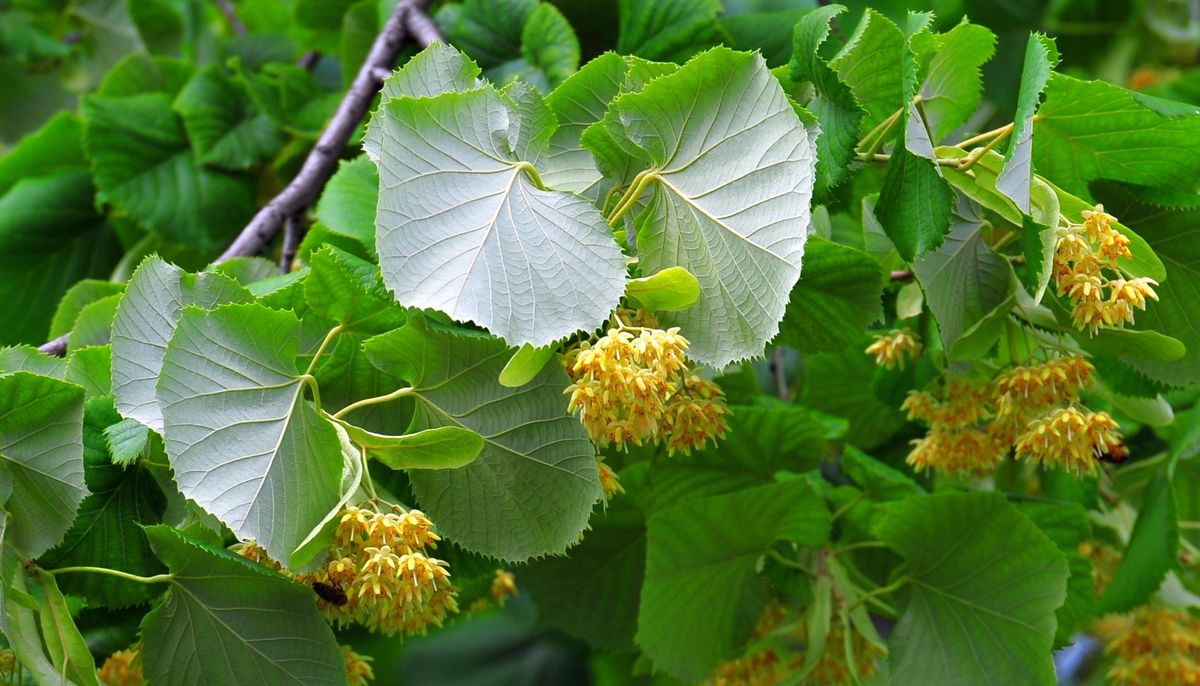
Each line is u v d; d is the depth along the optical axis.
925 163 0.92
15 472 0.89
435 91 0.89
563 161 0.93
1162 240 0.98
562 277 0.87
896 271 1.04
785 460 1.11
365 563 0.87
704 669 1.08
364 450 0.89
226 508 0.86
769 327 0.87
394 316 0.91
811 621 1.07
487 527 0.92
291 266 1.11
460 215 0.86
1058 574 1.01
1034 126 0.96
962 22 0.94
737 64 0.89
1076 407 0.96
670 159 0.90
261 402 0.88
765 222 0.88
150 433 0.93
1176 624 1.15
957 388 1.02
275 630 0.91
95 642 0.99
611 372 0.86
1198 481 1.25
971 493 1.02
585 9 1.18
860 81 0.96
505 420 0.91
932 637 1.04
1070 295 0.93
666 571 1.04
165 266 0.91
